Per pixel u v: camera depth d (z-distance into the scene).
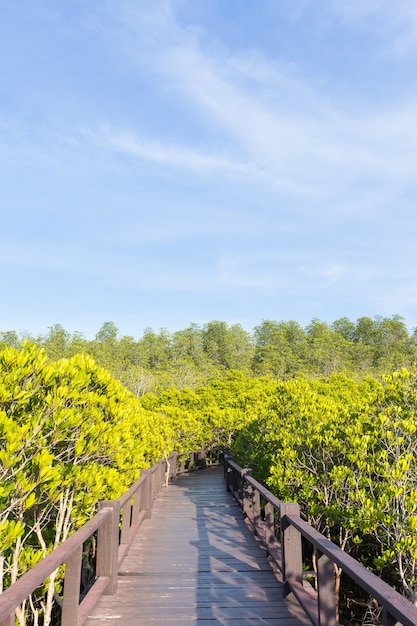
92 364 5.37
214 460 21.23
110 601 4.39
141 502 8.63
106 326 87.81
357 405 8.42
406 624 1.87
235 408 21.81
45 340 61.22
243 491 8.32
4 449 3.46
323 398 9.71
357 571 2.51
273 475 7.57
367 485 6.07
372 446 6.24
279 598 4.43
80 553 3.46
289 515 4.38
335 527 7.73
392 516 5.29
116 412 5.61
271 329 86.75
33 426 3.82
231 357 72.81
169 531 7.54
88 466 4.95
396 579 6.96
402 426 5.89
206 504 10.23
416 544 4.94
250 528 7.71
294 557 4.42
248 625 3.83
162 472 12.96
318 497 6.88
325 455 7.12
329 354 66.19
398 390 6.96
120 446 5.38
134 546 6.55
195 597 4.48
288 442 7.44
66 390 4.13
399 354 66.62
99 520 4.09
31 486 3.56
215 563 5.64
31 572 2.52
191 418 17.47
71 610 3.34
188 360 66.19
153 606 4.25
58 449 4.78
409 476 5.71
